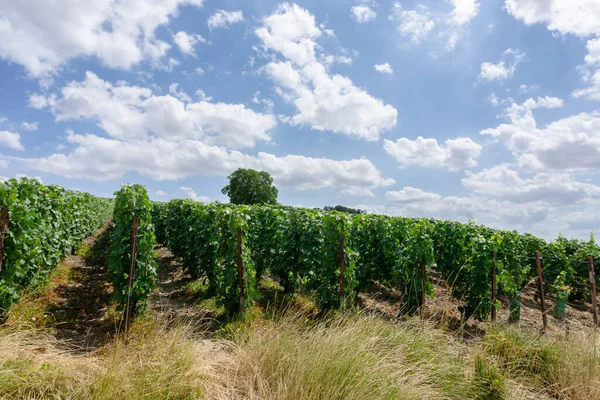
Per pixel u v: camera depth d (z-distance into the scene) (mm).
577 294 10438
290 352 3609
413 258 7160
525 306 9344
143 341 3943
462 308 7691
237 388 3383
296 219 8359
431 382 3607
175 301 7488
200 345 4258
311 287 7293
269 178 48656
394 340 4102
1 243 4902
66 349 4547
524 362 4426
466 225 9414
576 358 4266
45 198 7465
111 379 3035
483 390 3678
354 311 6480
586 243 11742
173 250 11539
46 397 2924
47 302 6516
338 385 3145
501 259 8023
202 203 11141
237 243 6227
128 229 6152
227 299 6293
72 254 11375
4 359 3195
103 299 7211
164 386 3109
